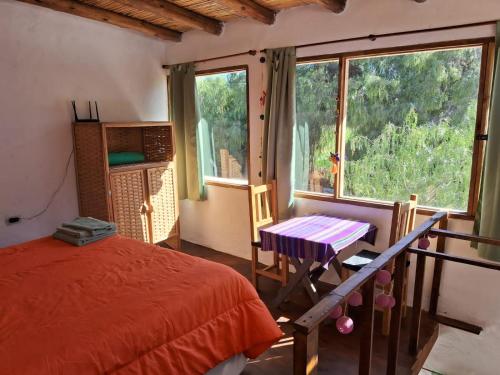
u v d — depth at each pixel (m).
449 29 2.46
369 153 2.98
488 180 2.36
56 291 1.74
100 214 3.40
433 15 2.51
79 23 3.41
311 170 3.31
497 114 2.29
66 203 3.51
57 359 1.29
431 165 2.72
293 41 3.19
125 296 1.70
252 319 1.91
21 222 3.21
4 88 3.00
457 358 2.76
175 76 4.00
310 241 2.44
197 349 1.66
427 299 2.82
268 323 1.94
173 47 4.10
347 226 2.77
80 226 2.44
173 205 3.93
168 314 1.61
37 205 3.30
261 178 3.53
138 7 2.94
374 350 2.39
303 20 3.10
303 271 2.70
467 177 2.59
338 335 2.55
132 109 3.93
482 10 2.33
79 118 3.50
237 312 1.88
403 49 2.65
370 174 3.00
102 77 3.64
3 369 1.22
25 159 3.19
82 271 1.95
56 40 3.27
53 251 2.24
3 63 2.98
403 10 2.61
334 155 3.07
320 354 2.36
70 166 3.49
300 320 1.19
